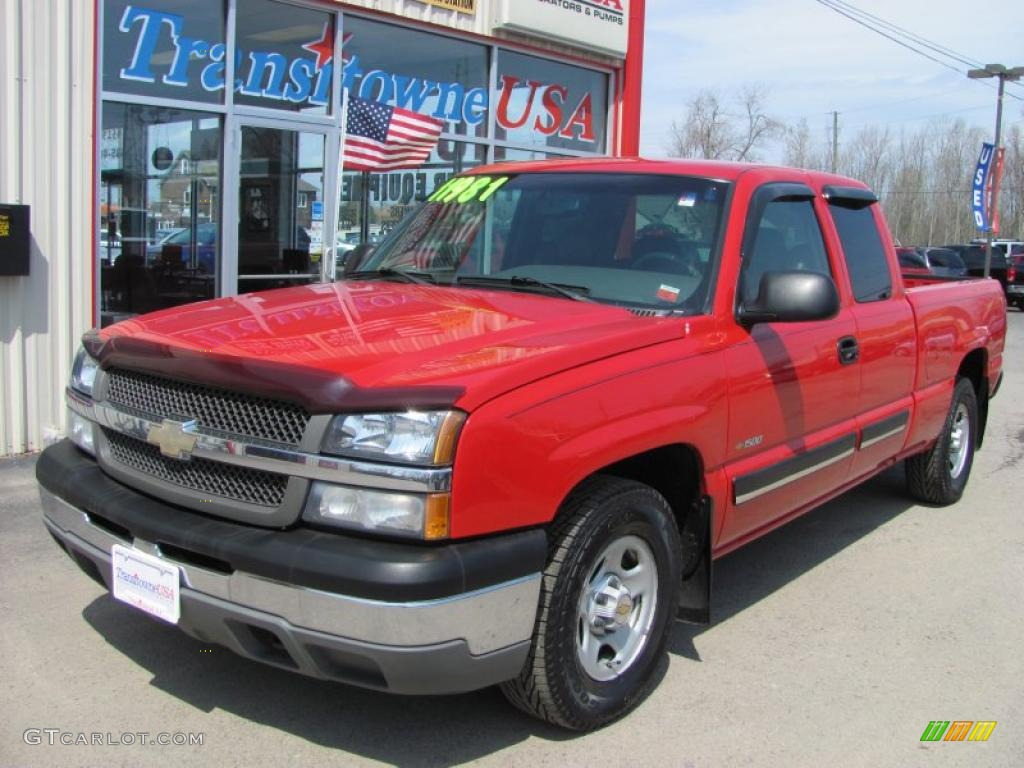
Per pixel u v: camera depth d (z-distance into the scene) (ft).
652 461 12.46
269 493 9.56
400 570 8.76
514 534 9.59
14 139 21.31
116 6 24.32
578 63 38.52
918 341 17.80
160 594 10.04
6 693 11.53
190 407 10.13
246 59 27.53
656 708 11.85
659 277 12.94
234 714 11.27
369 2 29.89
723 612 14.98
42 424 22.50
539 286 13.08
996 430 30.27
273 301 12.60
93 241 23.04
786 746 11.09
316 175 29.84
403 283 14.06
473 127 35.06
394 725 11.17
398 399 9.03
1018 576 16.97
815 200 15.62
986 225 91.25
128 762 10.21
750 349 12.81
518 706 10.79
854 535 19.11
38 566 15.44
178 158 26.27
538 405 9.72
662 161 15.07
